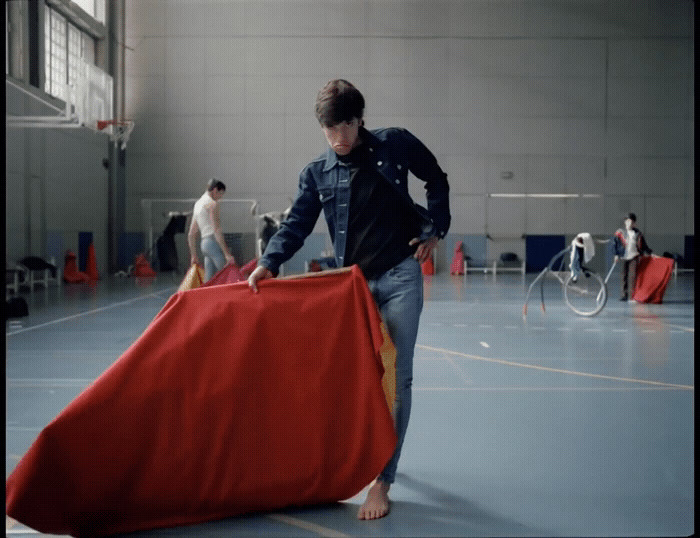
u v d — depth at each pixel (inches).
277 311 114.7
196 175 860.6
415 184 832.9
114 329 342.6
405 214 123.7
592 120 866.8
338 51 858.1
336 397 114.2
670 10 858.8
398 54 859.4
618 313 420.8
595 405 188.2
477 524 111.9
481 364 250.2
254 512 116.6
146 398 108.8
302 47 856.3
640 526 111.5
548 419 174.2
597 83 864.3
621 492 125.9
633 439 157.5
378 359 114.5
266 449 113.2
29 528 111.0
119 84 823.7
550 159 869.2
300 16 854.5
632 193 871.1
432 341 307.9
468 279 762.8
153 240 859.4
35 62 621.6
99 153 785.6
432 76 861.8
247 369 112.5
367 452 112.8
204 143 859.4
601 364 250.4
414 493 125.5
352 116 113.0
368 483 113.0
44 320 377.1
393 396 118.0
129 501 109.0
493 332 337.4
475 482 130.8
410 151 123.7
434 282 711.7
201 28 853.2
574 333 334.0
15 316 388.8
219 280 207.0
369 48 858.1
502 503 120.8
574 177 869.8
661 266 479.5
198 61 855.1
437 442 155.2
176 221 761.0
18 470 102.6
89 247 709.3
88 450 105.9
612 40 861.2
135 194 861.2
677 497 123.6
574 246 407.8
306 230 127.6
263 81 857.5
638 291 490.6
